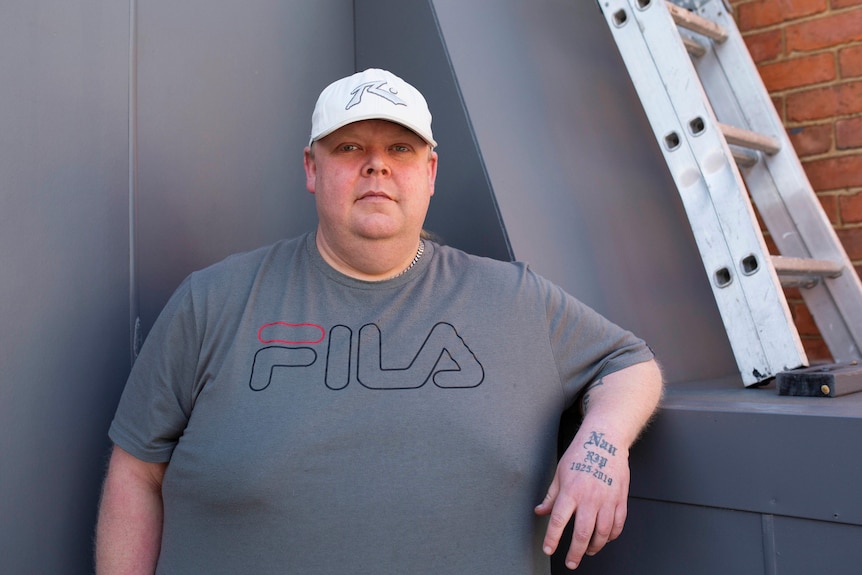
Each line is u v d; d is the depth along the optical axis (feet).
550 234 5.51
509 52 6.24
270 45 5.87
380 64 6.35
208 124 5.33
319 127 4.16
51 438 4.28
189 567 3.75
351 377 3.85
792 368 4.68
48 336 4.28
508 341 4.10
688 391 5.03
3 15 4.16
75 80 4.49
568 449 3.84
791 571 3.81
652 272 6.26
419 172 4.21
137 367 4.06
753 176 6.48
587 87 6.81
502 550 3.78
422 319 4.08
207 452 3.75
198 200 5.23
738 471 3.97
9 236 4.12
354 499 3.64
